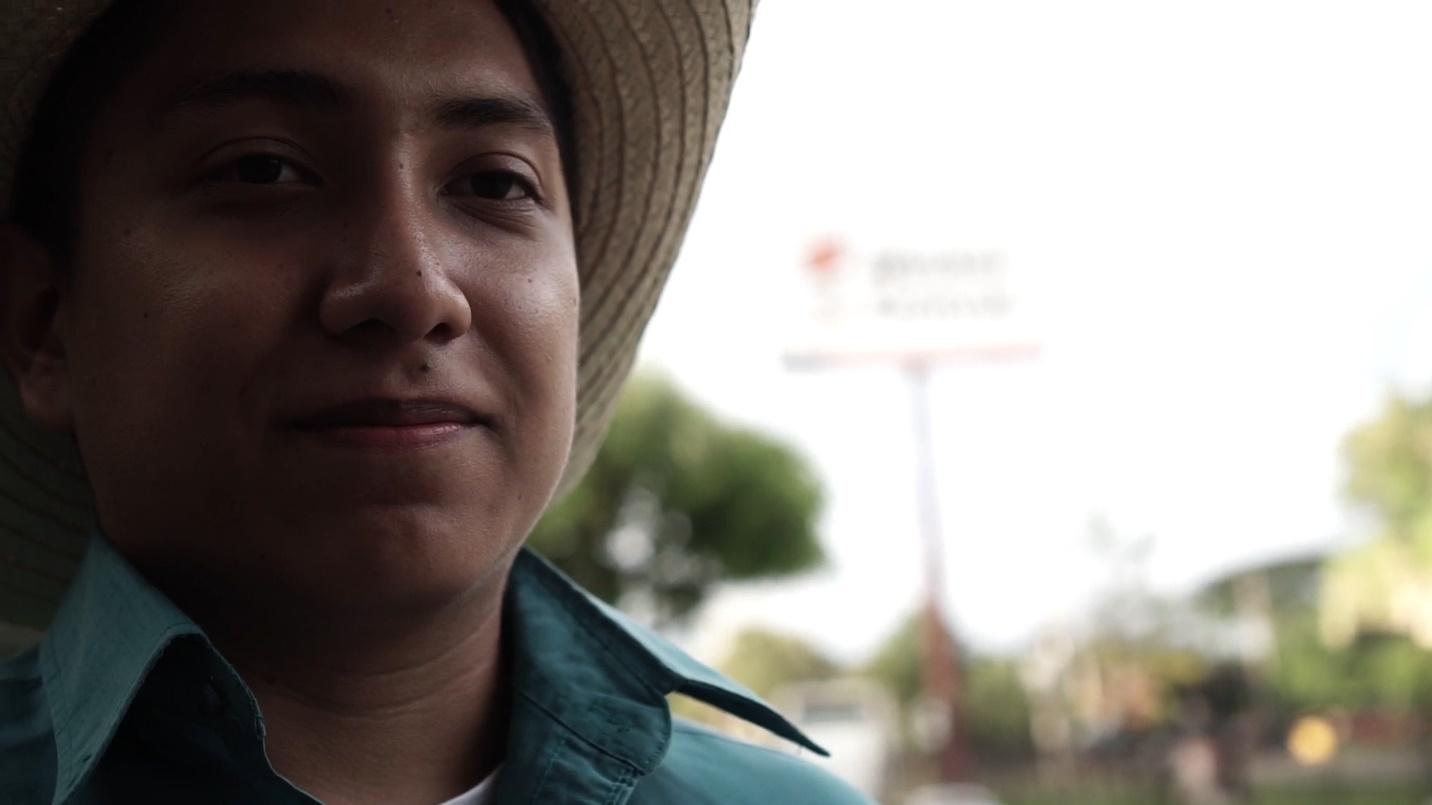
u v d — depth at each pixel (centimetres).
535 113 116
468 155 111
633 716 122
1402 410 1869
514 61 116
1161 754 2408
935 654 1891
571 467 155
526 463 108
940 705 1861
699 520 911
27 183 119
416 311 99
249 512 101
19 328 118
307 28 106
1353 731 2173
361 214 104
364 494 99
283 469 100
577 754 118
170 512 104
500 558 109
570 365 114
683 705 477
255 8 106
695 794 125
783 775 133
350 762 111
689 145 143
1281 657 2345
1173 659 2625
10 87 112
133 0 109
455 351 103
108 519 112
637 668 125
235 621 109
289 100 105
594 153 140
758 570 927
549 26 127
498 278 108
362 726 112
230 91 105
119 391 105
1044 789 2456
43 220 117
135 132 107
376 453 99
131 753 106
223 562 104
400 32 108
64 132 114
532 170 115
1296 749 2139
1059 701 2911
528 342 108
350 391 99
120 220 106
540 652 124
